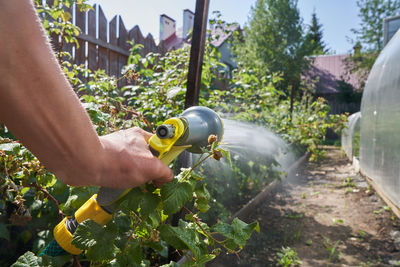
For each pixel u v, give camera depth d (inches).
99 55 158.9
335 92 746.2
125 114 58.9
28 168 42.4
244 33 685.3
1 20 14.1
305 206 141.5
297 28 602.9
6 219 61.6
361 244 104.0
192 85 55.7
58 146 17.0
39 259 33.9
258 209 130.7
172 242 38.3
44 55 15.6
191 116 32.9
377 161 157.5
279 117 224.7
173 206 32.4
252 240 100.3
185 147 30.7
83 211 32.8
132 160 21.0
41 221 63.1
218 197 111.8
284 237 105.9
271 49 595.2
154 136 27.8
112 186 20.7
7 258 59.6
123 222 43.3
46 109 15.8
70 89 17.2
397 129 122.2
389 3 733.3
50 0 117.3
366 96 193.9
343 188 178.7
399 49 132.2
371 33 761.6
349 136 295.4
